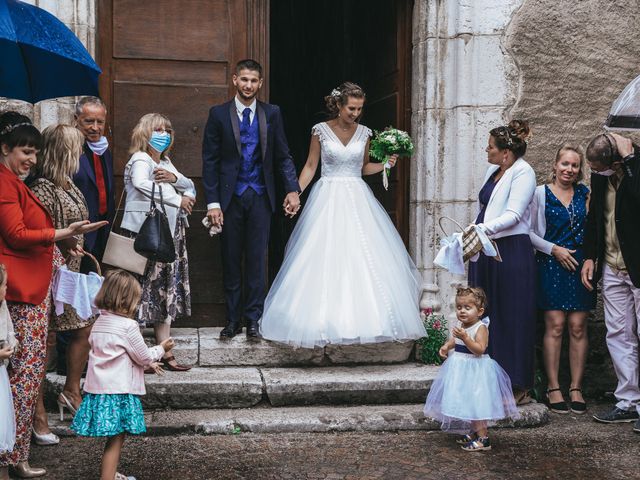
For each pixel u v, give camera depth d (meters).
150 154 5.16
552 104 5.84
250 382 5.00
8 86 4.20
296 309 5.32
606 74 5.90
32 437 4.41
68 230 3.85
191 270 5.86
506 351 5.10
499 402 4.39
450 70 5.81
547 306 5.38
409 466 4.12
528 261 5.13
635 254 4.91
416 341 5.70
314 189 5.68
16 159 3.83
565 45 5.84
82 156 4.92
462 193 5.76
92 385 3.65
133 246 4.89
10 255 3.82
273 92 9.34
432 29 5.82
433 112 5.84
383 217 5.66
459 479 3.94
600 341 5.82
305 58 9.16
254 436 4.61
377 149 5.57
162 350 3.80
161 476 3.92
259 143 5.50
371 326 5.25
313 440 4.55
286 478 3.91
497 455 4.34
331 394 5.04
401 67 6.14
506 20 5.75
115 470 3.69
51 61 4.12
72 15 5.32
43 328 3.97
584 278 5.26
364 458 4.24
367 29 6.90
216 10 5.81
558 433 4.82
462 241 4.88
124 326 3.69
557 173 5.44
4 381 3.56
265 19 5.88
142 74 5.72
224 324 5.90
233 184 5.41
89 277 4.19
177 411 4.88
